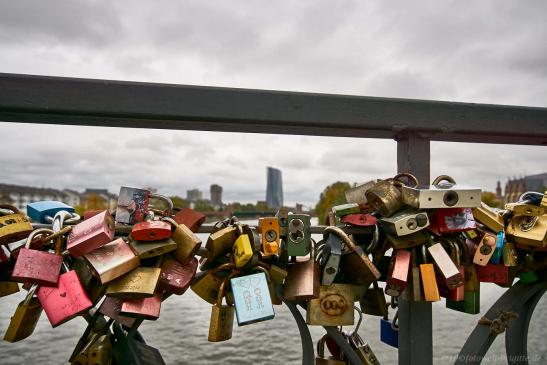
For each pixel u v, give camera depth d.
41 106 1.75
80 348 2.01
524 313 2.58
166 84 1.86
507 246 2.24
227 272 2.11
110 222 1.92
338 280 2.24
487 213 2.22
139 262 1.90
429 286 2.08
